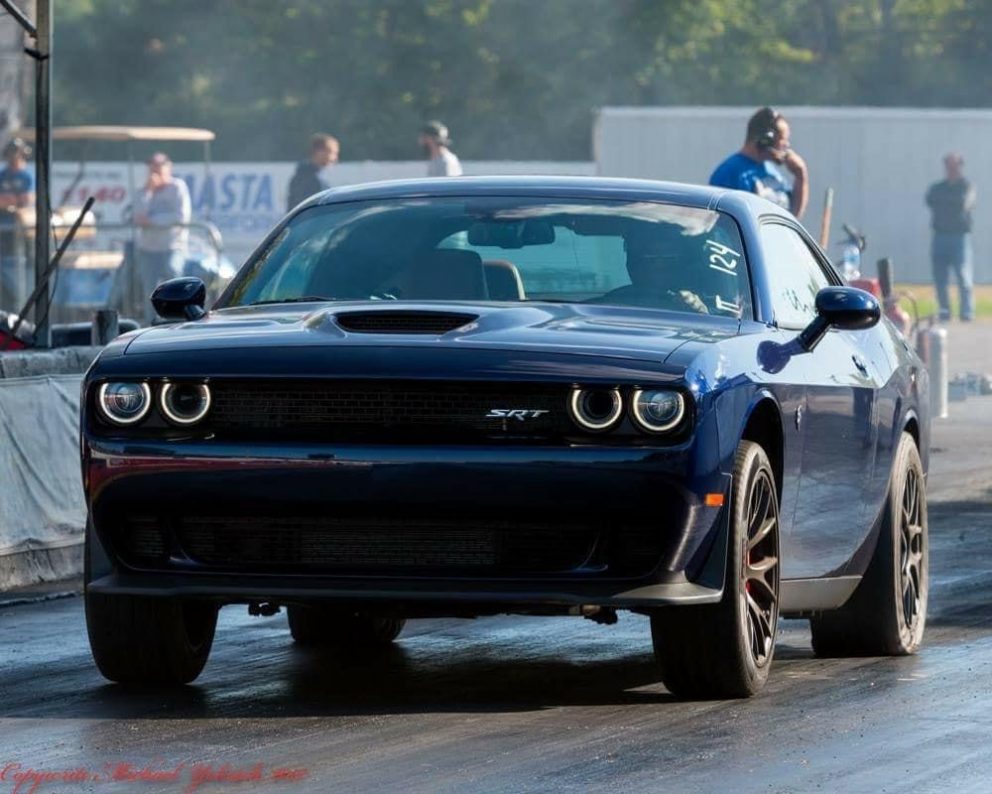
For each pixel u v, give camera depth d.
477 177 16.81
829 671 16.06
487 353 13.41
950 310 80.12
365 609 13.84
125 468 13.70
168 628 14.80
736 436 13.77
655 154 91.12
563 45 117.69
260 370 13.48
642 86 117.69
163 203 55.38
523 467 13.20
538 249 15.64
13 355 22.20
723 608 13.95
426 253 15.75
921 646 17.55
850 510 16.22
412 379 13.27
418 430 13.34
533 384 13.26
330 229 16.28
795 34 124.62
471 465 13.22
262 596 13.57
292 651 17.02
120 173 79.88
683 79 118.12
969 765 12.27
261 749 12.64
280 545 13.64
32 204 56.25
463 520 13.41
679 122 90.88
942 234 79.44
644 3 116.62
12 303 55.69
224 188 82.50
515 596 13.34
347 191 16.81
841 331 16.81
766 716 13.83
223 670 15.94
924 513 17.95
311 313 14.62
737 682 14.30
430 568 13.50
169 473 13.59
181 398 13.71
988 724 13.63
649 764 12.20
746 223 16.14
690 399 13.38
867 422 16.48
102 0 120.94
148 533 13.91
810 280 17.22
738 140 90.88
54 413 22.47
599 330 14.09
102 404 13.85
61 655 16.81
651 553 13.50
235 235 82.62
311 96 118.69
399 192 16.59
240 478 13.45
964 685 15.35
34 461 22.03
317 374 13.38
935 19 123.44
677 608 14.00
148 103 120.62
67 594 20.97
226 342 13.86
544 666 16.16
